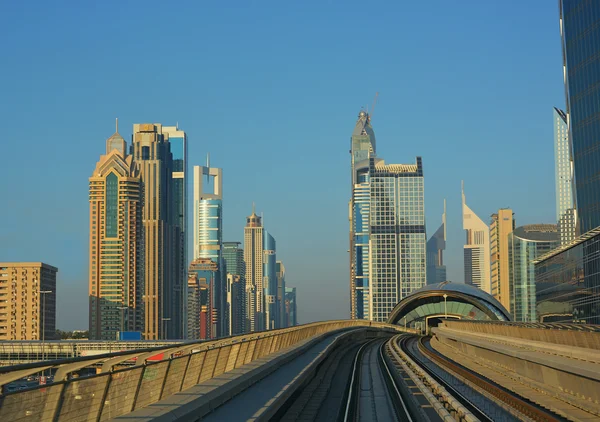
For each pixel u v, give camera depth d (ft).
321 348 190.39
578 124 447.42
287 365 126.41
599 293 340.39
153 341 338.34
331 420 85.87
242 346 104.12
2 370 35.63
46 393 41.32
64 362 42.22
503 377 146.61
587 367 94.63
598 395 91.20
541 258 473.26
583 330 114.93
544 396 109.81
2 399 37.24
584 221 437.58
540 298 477.36
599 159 419.33
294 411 87.40
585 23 437.99
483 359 191.01
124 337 626.64
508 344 160.25
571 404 98.89
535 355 122.72
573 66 454.40
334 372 158.71
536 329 140.05
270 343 134.72
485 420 88.38
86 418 46.29
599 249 341.00
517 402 97.19
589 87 432.66
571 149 458.91
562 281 413.80
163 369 63.10
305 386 117.19
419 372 146.20
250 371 94.02
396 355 217.77
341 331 319.47
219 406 69.87
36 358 271.28
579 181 444.55
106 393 49.60
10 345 263.70
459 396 113.09
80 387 45.39
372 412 96.43
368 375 159.12
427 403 101.86
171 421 53.36
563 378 107.86
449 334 264.52
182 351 71.10
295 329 176.24
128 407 53.98
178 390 68.23
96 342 315.99
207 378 80.84
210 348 81.76
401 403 102.27
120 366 55.88
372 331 443.73
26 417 39.29
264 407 69.10
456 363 196.34
